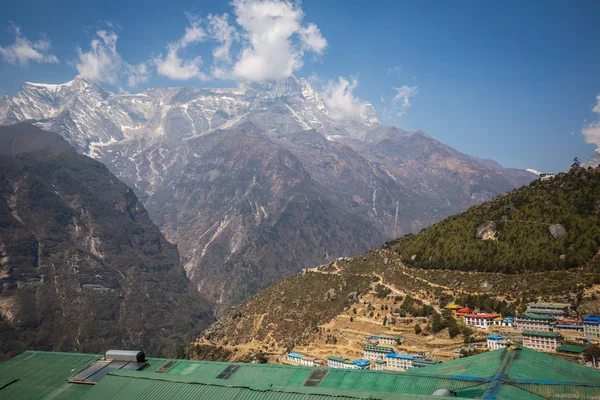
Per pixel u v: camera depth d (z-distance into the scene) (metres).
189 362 91.38
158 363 92.50
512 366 76.56
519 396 65.19
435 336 199.88
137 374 78.56
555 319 184.75
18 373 94.56
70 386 85.25
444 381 72.62
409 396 60.31
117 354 94.06
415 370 88.94
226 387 69.62
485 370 77.19
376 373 77.56
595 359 150.38
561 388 67.12
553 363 79.06
